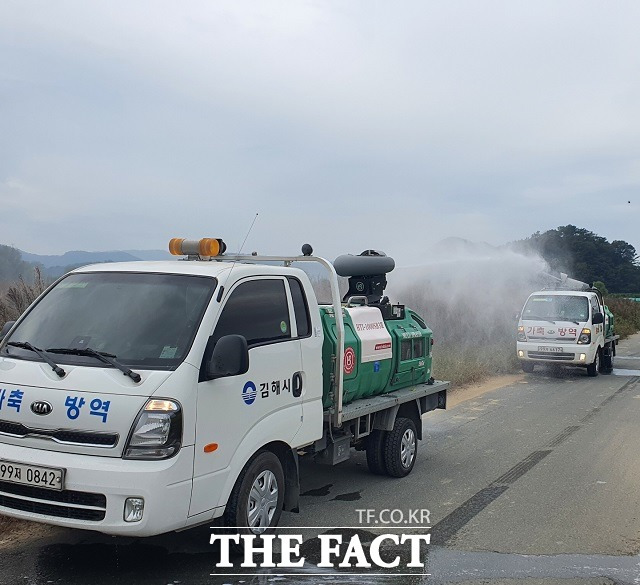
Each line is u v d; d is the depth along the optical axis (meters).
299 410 5.97
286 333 5.92
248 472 5.34
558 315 18.33
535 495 7.50
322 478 8.11
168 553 5.59
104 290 5.60
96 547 5.68
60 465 4.62
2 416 4.93
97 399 4.70
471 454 9.40
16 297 10.50
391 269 8.66
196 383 4.88
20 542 5.77
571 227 67.81
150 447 4.62
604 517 6.78
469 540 6.12
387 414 7.91
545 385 16.33
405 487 7.75
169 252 6.30
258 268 5.79
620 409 13.03
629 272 65.12
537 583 5.21
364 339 7.32
